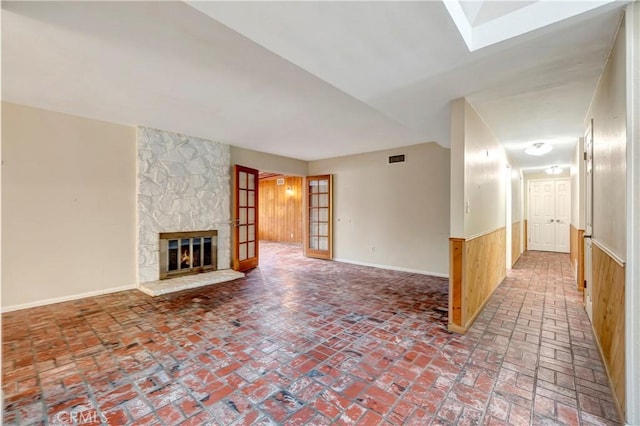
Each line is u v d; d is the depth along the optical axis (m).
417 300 3.91
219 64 2.50
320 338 2.77
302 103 3.39
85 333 2.87
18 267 3.48
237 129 4.51
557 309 3.59
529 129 4.15
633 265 1.67
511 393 1.97
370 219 6.33
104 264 4.11
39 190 3.61
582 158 4.41
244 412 1.79
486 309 3.60
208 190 5.21
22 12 1.81
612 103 2.08
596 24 1.79
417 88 2.69
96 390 2.00
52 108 3.59
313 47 1.98
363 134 4.80
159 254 4.58
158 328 2.99
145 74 2.68
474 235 3.30
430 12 1.64
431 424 1.69
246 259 5.88
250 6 1.55
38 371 2.22
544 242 8.76
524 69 2.35
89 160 3.97
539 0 1.81
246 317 3.29
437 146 5.39
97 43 2.18
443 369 2.25
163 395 1.94
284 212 10.96
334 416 1.75
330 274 5.48
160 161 4.57
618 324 1.90
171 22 1.93
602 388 2.02
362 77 2.46
